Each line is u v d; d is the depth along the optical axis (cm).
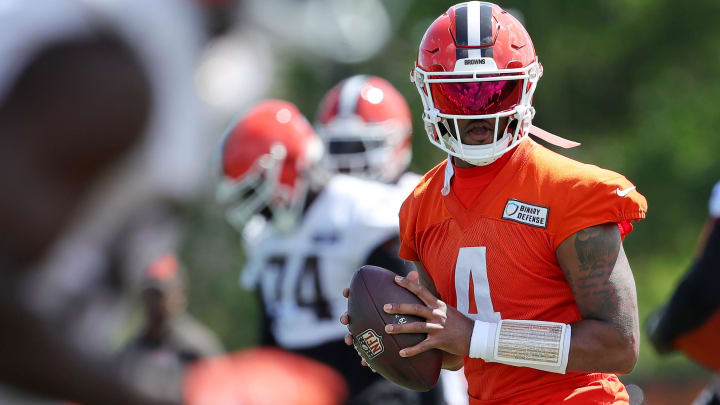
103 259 568
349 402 1838
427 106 1160
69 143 539
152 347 1909
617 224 1098
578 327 1095
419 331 1121
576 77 6300
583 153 6222
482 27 1111
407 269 1873
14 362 533
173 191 581
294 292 1920
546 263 1121
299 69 4922
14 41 543
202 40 566
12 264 533
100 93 542
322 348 1877
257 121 1988
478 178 1155
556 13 6069
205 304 5116
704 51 6206
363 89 2355
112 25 552
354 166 2303
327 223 1911
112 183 561
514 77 1102
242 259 5125
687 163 6034
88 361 546
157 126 566
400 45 5666
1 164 530
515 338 1104
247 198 1994
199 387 595
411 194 1263
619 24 6125
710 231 1509
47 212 536
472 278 1155
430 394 1856
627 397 1195
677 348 1579
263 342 1983
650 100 6134
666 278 5934
